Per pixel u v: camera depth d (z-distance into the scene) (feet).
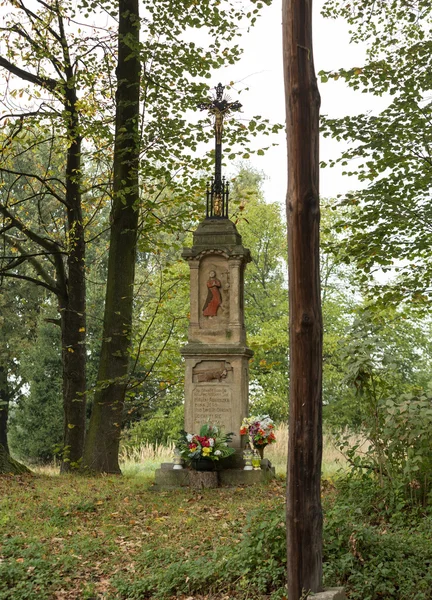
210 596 21.01
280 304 95.35
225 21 55.83
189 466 45.11
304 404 19.54
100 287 105.40
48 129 59.11
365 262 47.70
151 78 56.54
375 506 28.73
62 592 22.30
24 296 104.06
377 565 21.09
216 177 50.55
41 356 105.40
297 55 20.24
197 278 48.47
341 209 90.22
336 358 90.53
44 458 108.06
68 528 30.50
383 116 45.16
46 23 58.75
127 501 36.70
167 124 55.93
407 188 45.83
